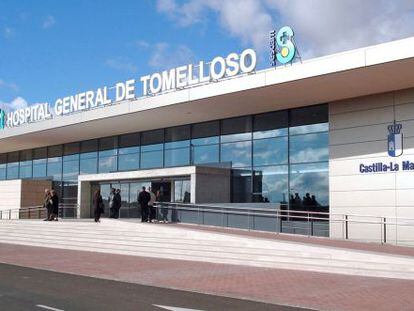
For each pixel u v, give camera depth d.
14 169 43.62
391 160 21.59
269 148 26.06
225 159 27.94
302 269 15.72
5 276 14.65
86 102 30.05
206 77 24.02
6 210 36.31
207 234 18.53
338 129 23.42
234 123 27.80
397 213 21.23
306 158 24.56
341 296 11.36
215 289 12.44
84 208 33.91
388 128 21.81
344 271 14.84
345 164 23.00
